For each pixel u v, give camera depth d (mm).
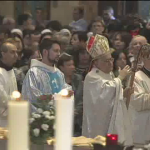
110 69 10789
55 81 10992
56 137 5051
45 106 8070
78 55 13633
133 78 10641
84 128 10750
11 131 4906
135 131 10617
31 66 10977
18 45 14250
